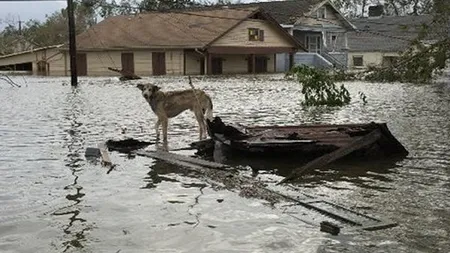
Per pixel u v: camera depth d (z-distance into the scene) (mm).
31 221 5941
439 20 11211
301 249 5090
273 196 6875
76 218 6043
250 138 9719
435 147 10156
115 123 13984
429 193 7016
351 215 6027
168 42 41938
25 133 12211
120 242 5309
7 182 7645
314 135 9922
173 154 9469
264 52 44844
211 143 10062
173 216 6102
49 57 47844
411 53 11266
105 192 7125
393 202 6621
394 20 53938
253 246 5176
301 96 21875
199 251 5066
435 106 17422
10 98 21656
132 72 44250
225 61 44812
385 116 14953
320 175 8109
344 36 52938
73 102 19844
